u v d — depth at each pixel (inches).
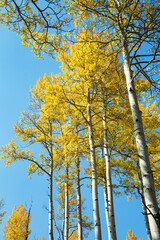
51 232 271.0
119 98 215.5
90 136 219.0
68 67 238.2
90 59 186.7
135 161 286.5
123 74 196.4
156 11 113.4
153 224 76.9
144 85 174.7
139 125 104.6
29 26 120.0
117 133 271.4
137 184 288.0
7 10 117.2
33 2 105.8
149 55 131.3
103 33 150.4
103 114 263.0
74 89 235.5
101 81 193.2
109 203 208.4
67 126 304.8
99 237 161.6
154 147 278.8
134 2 132.7
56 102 225.8
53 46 126.4
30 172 307.4
